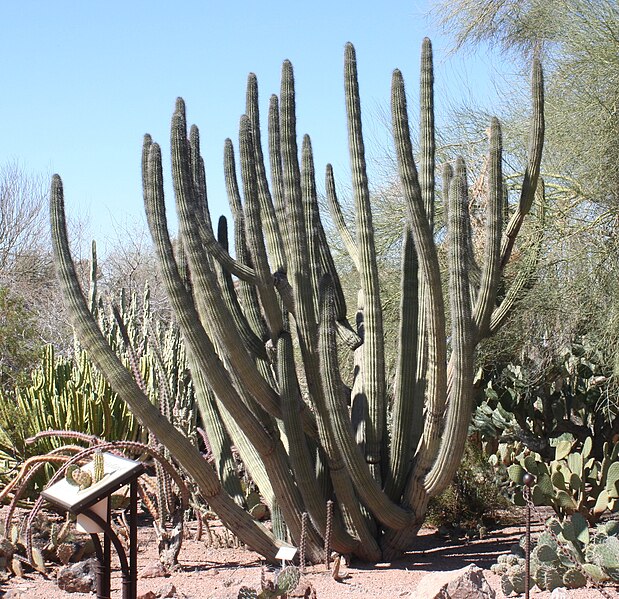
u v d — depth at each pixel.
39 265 24.44
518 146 10.15
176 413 7.33
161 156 5.30
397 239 10.92
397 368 6.14
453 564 5.88
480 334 5.73
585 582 4.99
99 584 4.45
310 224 5.96
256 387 5.54
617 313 7.59
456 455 5.61
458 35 11.20
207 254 5.79
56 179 5.29
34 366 11.37
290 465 5.84
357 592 5.08
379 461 6.11
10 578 5.54
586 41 8.61
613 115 8.27
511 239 6.21
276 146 6.09
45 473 7.83
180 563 5.96
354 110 6.05
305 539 5.73
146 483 6.29
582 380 8.38
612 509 6.52
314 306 5.71
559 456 7.31
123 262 24.25
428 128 6.19
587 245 8.16
